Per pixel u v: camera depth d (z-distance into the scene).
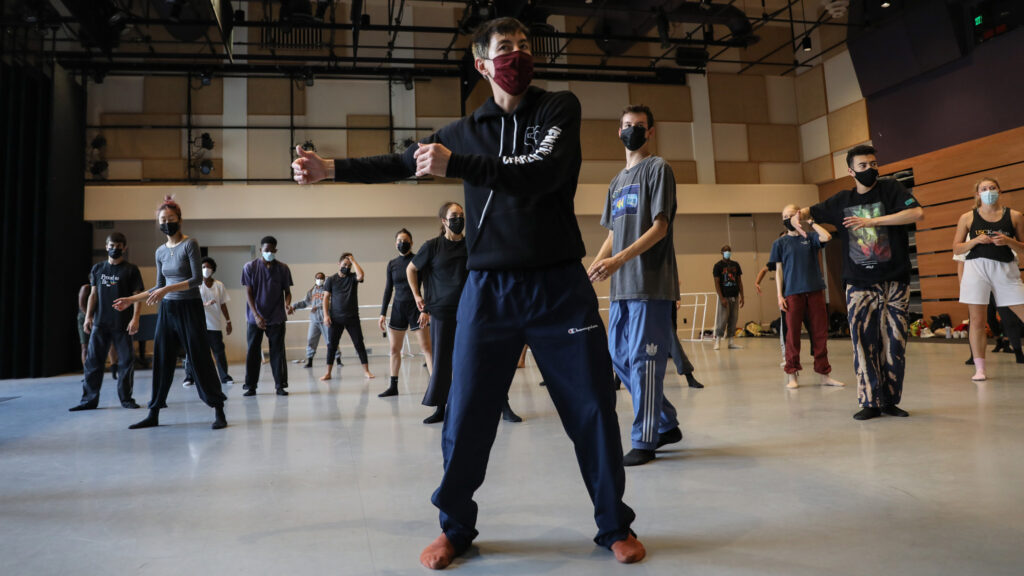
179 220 3.51
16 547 1.58
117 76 10.59
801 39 12.57
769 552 1.40
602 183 12.08
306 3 8.52
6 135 8.36
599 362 1.40
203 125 10.85
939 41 9.60
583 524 1.65
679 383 4.87
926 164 10.06
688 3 9.50
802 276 4.30
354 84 11.33
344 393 5.08
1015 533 1.45
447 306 3.44
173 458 2.68
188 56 9.57
